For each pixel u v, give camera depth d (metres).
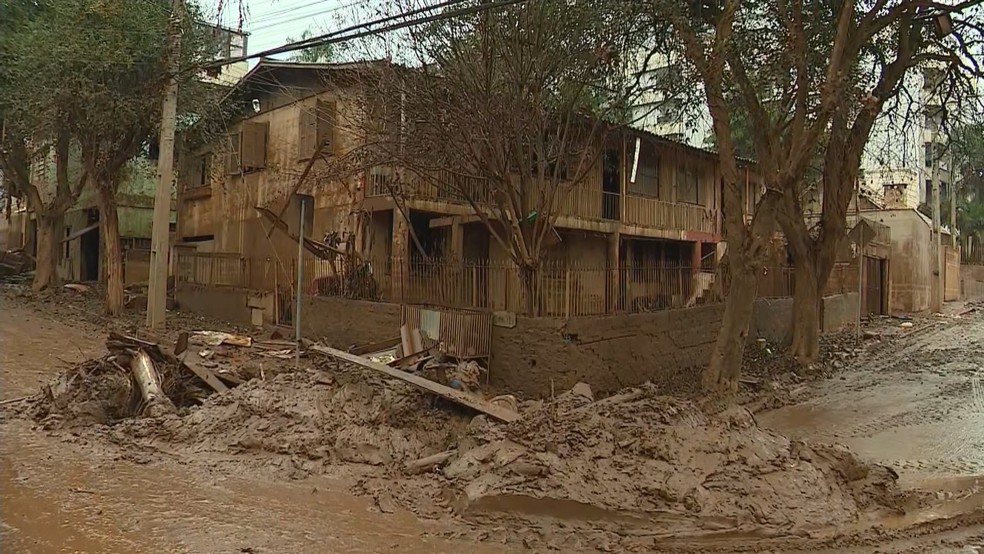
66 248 31.50
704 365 15.90
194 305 21.19
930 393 13.30
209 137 22.34
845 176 16.69
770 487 6.68
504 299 13.36
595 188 19.52
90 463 7.39
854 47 13.34
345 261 16.58
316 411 8.65
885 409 11.98
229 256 20.42
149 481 6.92
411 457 8.05
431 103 12.31
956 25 14.56
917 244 30.03
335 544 5.57
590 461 6.86
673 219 22.34
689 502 6.36
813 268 17.03
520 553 5.60
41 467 7.15
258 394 9.01
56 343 14.61
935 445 9.62
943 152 18.89
